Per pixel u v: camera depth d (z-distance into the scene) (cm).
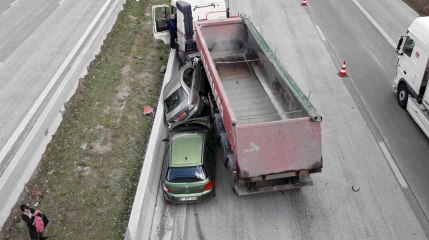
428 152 1252
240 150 966
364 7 2283
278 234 1028
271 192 1162
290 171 1012
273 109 1277
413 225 1026
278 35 2014
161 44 1984
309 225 1048
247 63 1564
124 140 1374
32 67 1845
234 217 1089
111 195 1168
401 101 1448
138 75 1734
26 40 2106
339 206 1097
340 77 1656
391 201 1097
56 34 2131
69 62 1842
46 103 1573
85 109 1523
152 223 1091
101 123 1451
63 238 1047
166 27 1852
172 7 1834
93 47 1855
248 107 1304
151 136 1292
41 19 2339
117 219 1096
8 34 2200
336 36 1981
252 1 2427
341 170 1210
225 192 1174
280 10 2294
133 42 1995
